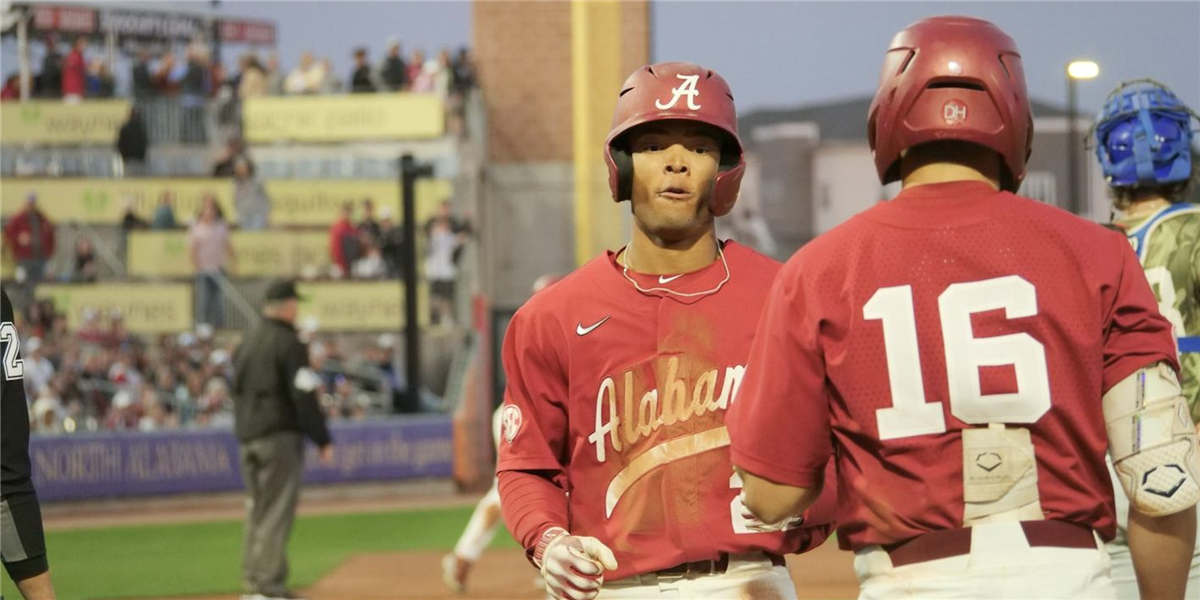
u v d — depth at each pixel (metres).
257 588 12.55
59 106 29.88
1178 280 5.79
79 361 26.31
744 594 4.55
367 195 29.84
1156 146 5.81
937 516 3.38
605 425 4.65
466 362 28.56
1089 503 3.40
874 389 3.42
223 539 18.78
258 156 30.38
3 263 28.06
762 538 4.52
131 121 29.47
